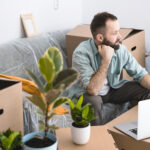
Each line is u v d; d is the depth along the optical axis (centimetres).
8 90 164
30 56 262
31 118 199
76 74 129
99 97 235
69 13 346
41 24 311
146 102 179
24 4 290
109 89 260
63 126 213
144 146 181
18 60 252
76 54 243
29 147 133
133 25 350
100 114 231
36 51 270
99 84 234
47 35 296
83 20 368
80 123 155
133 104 262
